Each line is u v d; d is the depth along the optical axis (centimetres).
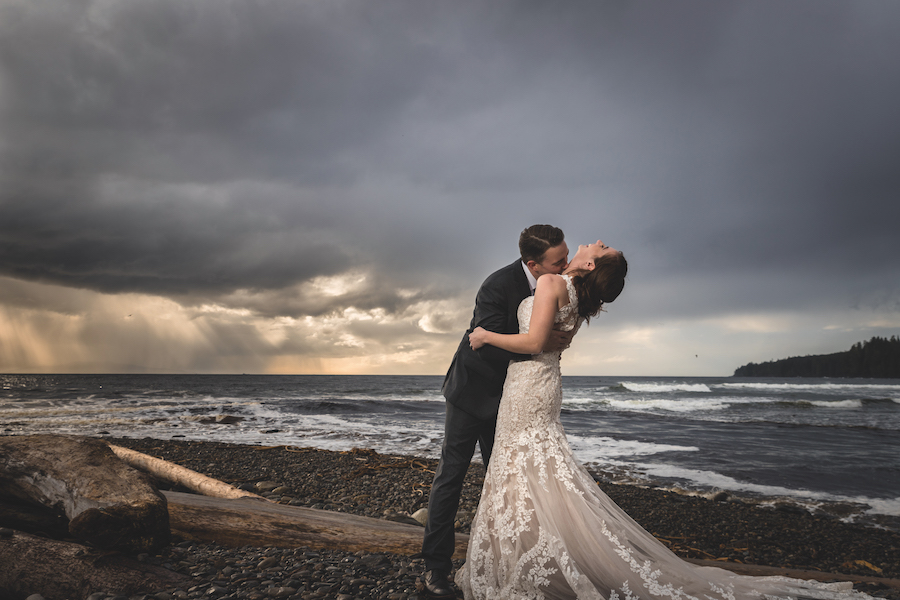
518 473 231
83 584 239
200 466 888
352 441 1297
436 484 261
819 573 325
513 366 251
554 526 216
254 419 1861
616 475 913
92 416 1811
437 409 2380
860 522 662
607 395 3712
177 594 241
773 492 801
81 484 277
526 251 258
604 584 205
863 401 2836
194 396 3172
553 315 237
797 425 1767
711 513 682
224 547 315
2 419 1653
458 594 254
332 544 327
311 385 5578
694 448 1203
